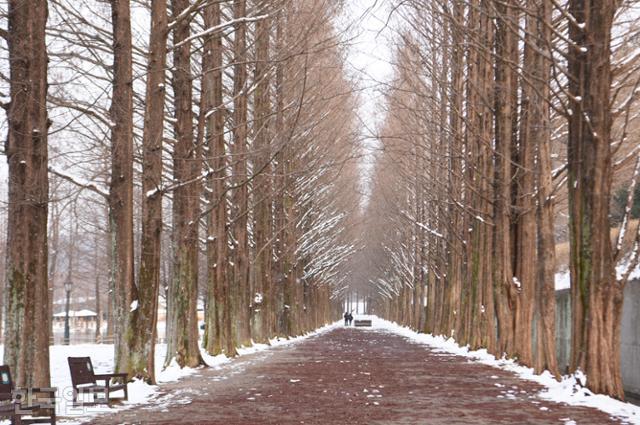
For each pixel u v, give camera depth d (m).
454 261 43.53
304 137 35.84
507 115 25.92
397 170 48.91
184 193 24.08
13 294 12.35
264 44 30.23
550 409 13.67
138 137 21.64
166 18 18.72
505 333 26.98
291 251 52.03
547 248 20.53
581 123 15.80
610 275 15.39
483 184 29.97
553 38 21.56
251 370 23.09
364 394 16.17
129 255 17.61
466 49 27.70
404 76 32.16
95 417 12.40
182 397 15.56
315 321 73.94
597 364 15.26
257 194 37.94
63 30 17.92
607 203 15.50
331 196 56.69
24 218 12.48
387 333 63.66
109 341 48.75
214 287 29.33
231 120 31.84
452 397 15.64
